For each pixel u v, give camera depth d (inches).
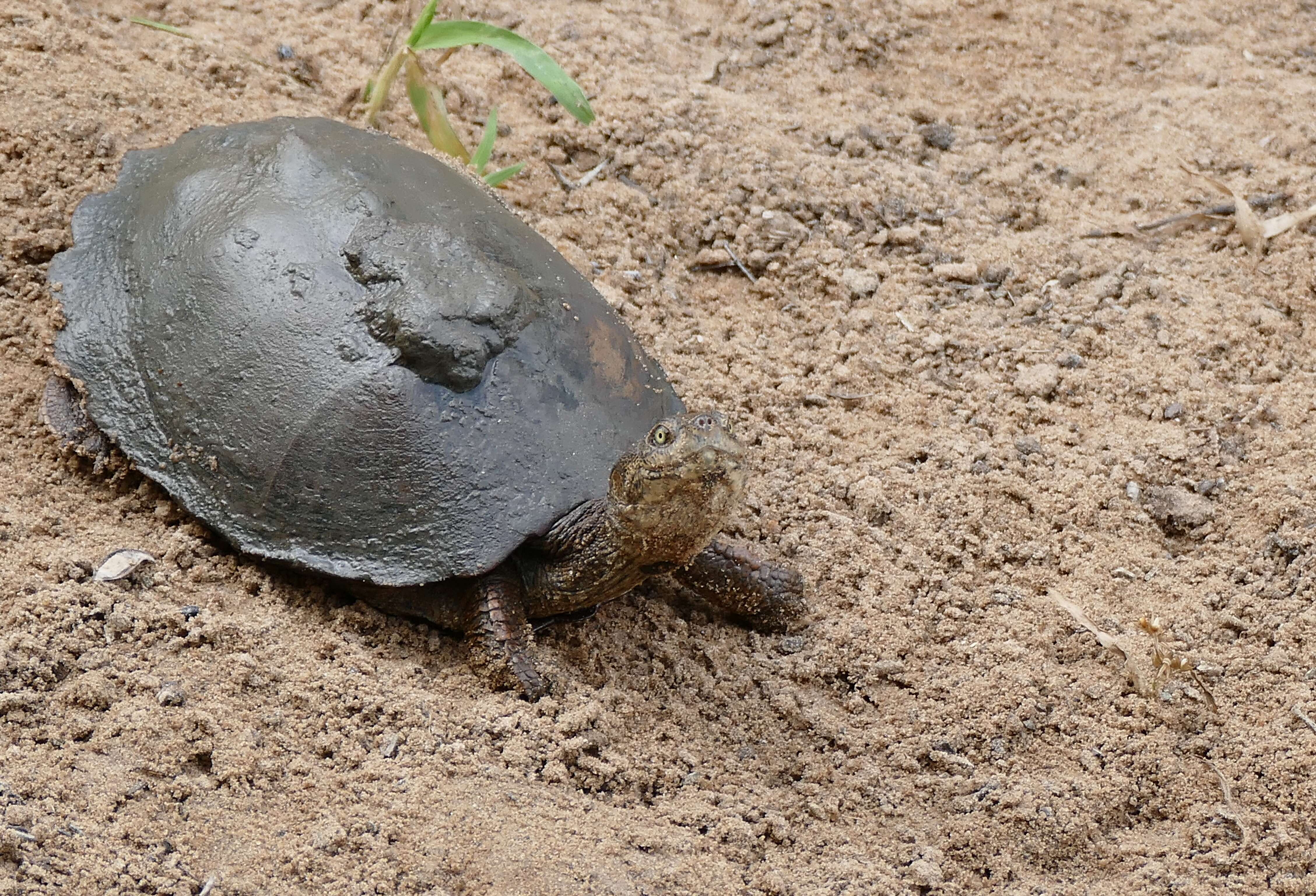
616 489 232.5
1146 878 223.6
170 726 209.3
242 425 241.6
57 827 189.8
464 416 238.2
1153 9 473.7
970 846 230.2
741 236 368.5
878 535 290.8
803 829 230.2
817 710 254.7
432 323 236.2
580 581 245.3
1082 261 367.2
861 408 327.0
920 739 249.3
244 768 206.7
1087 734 249.3
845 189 382.3
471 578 234.4
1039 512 297.9
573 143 387.2
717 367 333.1
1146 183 395.2
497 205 283.3
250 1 409.7
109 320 265.6
